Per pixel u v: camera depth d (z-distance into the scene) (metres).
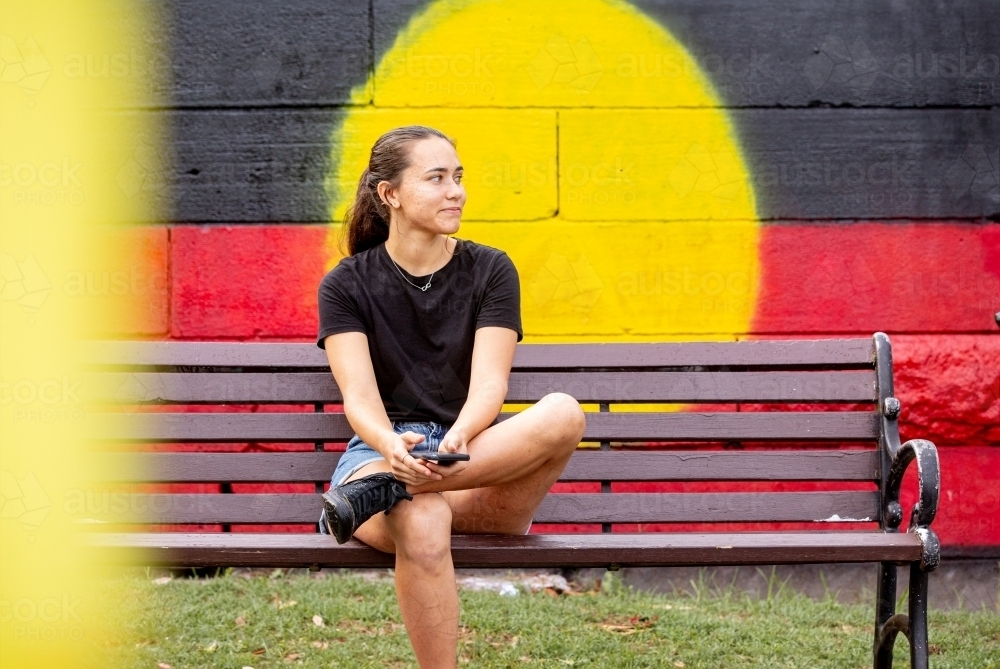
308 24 4.66
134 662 3.54
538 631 3.95
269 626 3.90
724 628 4.02
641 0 4.70
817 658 3.75
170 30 4.64
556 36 4.70
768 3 4.74
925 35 4.76
